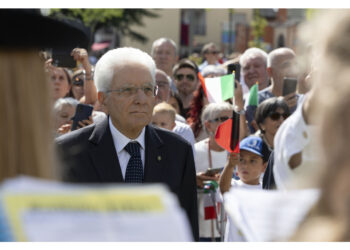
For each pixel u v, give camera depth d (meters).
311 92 2.56
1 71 1.57
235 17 38.81
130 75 3.95
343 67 1.50
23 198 1.38
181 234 1.39
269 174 3.92
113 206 1.38
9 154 1.53
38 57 1.64
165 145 4.10
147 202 1.39
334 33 1.55
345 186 1.44
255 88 6.81
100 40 32.91
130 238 1.39
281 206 1.70
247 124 6.61
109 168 3.91
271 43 38.78
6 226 1.39
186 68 8.71
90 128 4.02
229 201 1.85
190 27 38.81
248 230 1.73
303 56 2.38
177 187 4.04
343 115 1.44
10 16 1.60
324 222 1.49
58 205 1.38
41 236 1.38
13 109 1.55
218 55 13.82
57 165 1.66
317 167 1.53
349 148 1.43
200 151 5.96
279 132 2.82
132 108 3.92
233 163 4.97
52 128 1.65
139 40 33.00
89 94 6.16
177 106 7.86
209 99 6.17
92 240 1.38
